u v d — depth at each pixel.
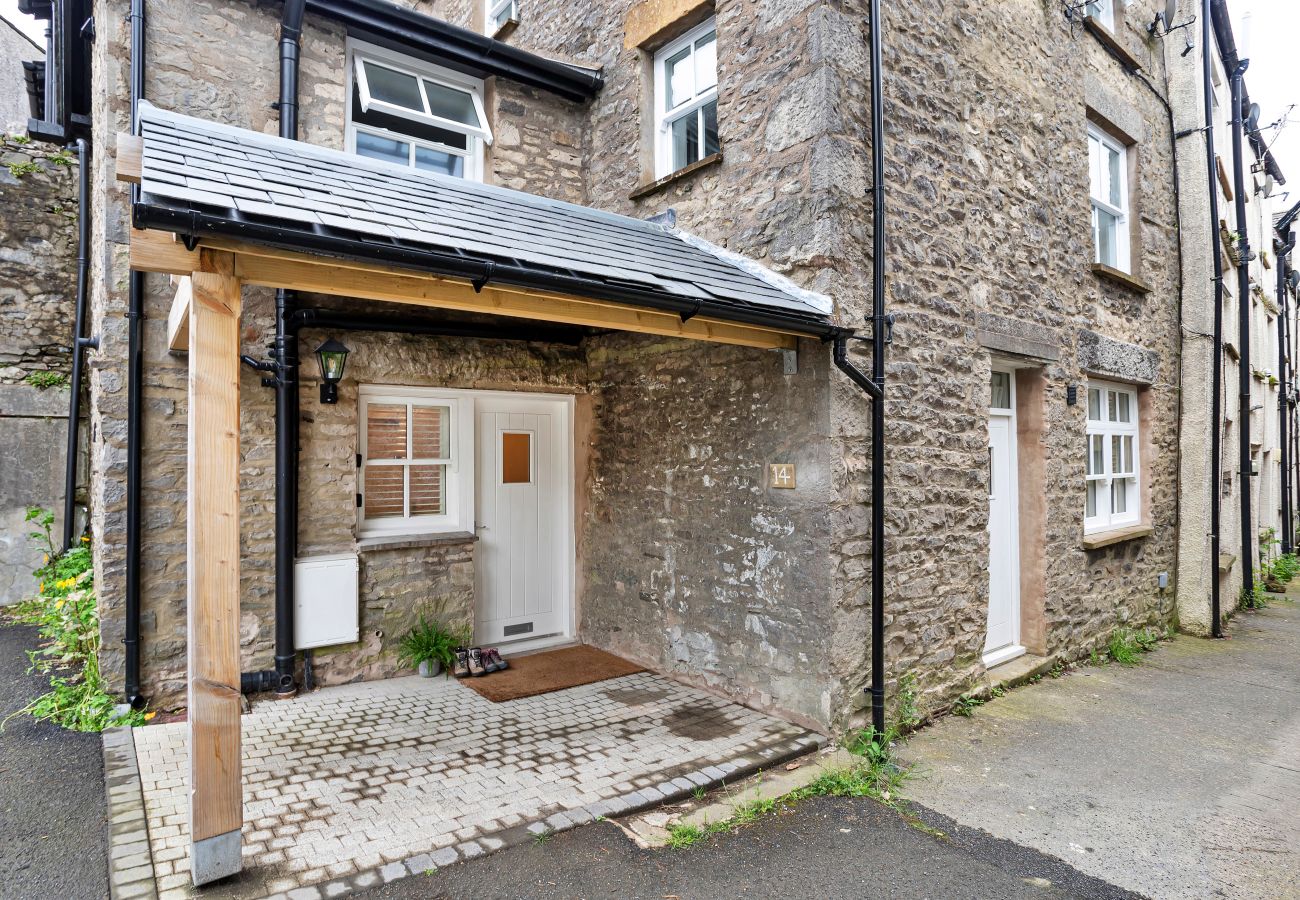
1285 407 12.91
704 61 4.98
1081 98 5.93
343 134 4.82
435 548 5.04
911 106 4.31
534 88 5.64
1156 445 6.92
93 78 5.64
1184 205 7.37
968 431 4.64
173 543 4.12
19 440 7.06
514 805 3.08
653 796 3.17
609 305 3.21
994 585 5.26
